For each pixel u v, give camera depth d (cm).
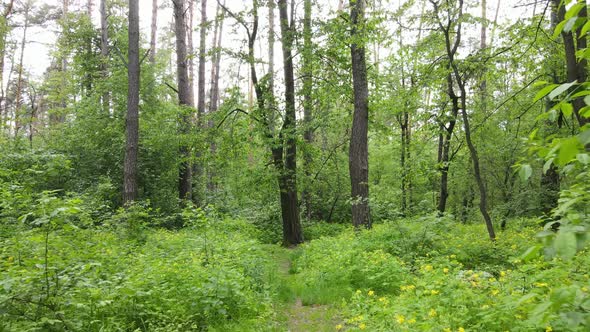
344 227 1770
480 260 805
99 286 483
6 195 701
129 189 1229
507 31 976
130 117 1246
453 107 1208
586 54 174
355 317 509
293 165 1423
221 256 746
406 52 1180
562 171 206
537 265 439
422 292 486
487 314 385
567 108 164
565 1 173
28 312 392
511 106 1280
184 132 1595
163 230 1181
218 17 1293
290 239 1427
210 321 517
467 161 1617
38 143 1853
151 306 495
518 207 1178
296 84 1598
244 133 1355
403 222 989
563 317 174
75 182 1444
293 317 605
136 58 1267
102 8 2112
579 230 146
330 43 1277
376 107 1356
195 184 1841
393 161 2234
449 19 979
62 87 2473
